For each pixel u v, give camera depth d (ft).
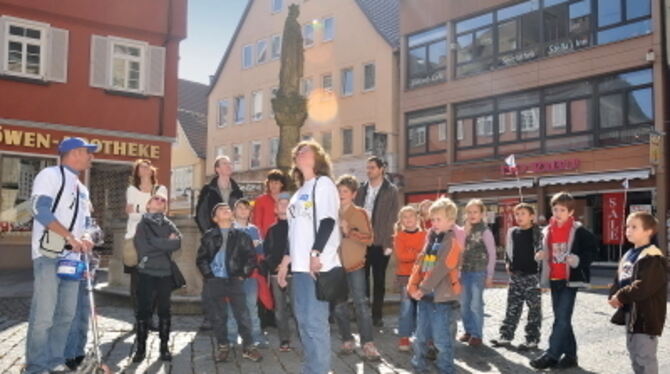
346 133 112.88
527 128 82.74
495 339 25.20
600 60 74.74
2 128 61.77
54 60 64.95
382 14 112.37
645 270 16.01
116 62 69.36
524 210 24.49
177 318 29.86
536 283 24.25
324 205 16.12
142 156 69.92
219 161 26.96
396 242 23.72
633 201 71.56
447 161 91.66
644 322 16.17
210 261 21.33
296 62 41.04
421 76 96.68
